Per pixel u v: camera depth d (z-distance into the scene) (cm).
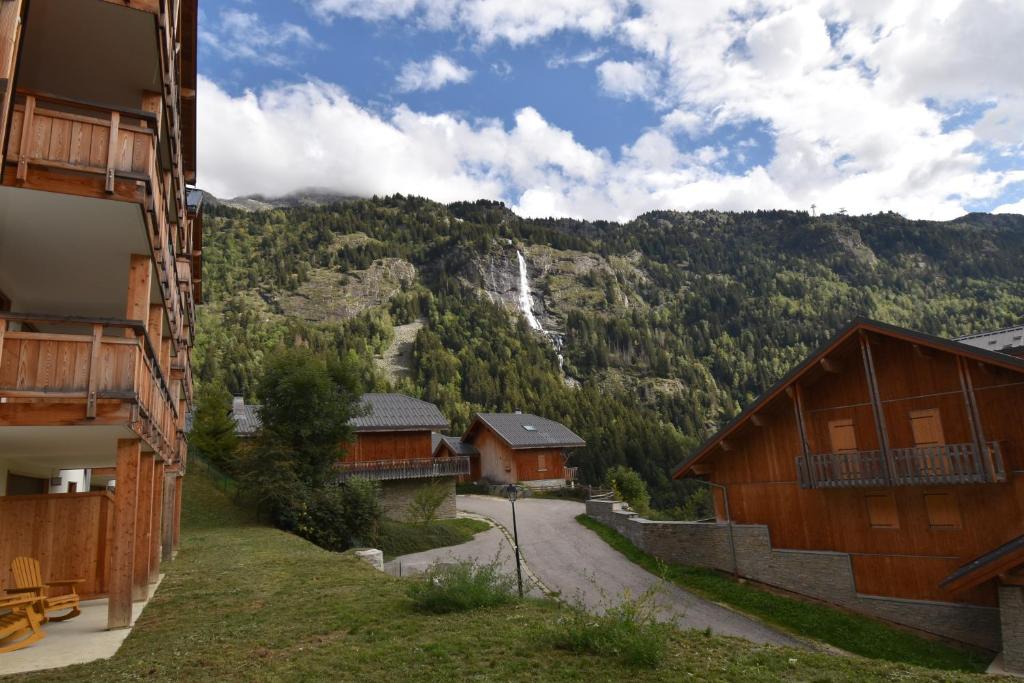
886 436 1775
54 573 1158
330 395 2958
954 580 1516
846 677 681
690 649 786
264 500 2547
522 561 2528
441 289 19075
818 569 1948
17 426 786
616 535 2858
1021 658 1420
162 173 1101
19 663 752
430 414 4153
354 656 757
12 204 843
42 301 1278
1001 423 1652
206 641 855
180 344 1862
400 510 3606
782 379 2028
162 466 1412
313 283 18725
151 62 1038
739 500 2208
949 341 1705
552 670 684
